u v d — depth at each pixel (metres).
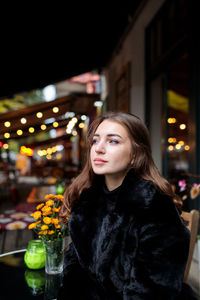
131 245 0.69
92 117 7.91
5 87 5.07
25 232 3.48
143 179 0.75
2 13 3.31
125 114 0.80
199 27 2.34
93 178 0.92
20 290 0.91
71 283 0.86
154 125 3.90
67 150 13.89
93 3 3.69
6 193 7.25
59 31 4.11
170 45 3.18
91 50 5.31
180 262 0.62
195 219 1.27
